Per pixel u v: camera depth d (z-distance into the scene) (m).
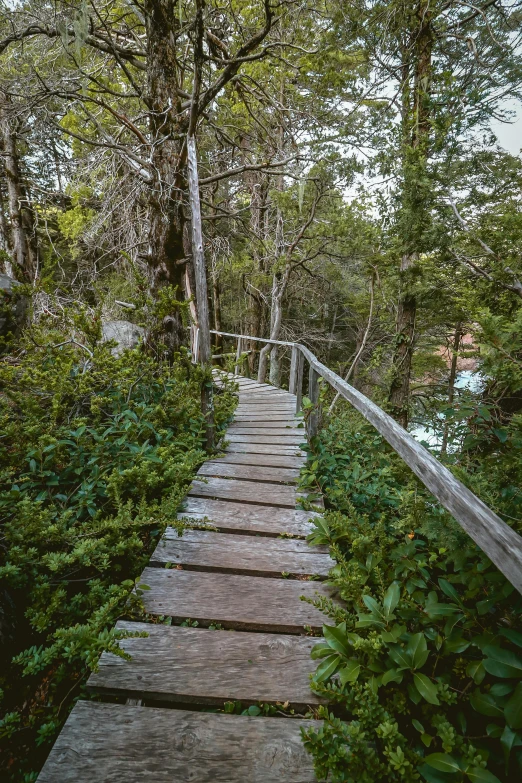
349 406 9.89
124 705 1.52
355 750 1.24
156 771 1.31
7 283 5.27
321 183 10.32
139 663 1.70
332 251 13.27
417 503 2.21
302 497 3.21
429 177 6.73
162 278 5.89
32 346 4.21
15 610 2.15
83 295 9.82
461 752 1.23
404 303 8.91
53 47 6.93
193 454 3.53
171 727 1.45
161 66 5.55
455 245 6.82
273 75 9.65
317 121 9.46
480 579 1.57
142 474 2.80
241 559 2.42
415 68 8.05
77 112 7.81
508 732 1.14
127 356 4.29
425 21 7.11
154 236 5.81
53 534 2.26
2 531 2.26
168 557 2.41
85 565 2.14
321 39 7.52
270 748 1.39
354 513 2.54
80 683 1.92
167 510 2.63
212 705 1.60
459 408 2.22
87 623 2.06
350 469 3.73
